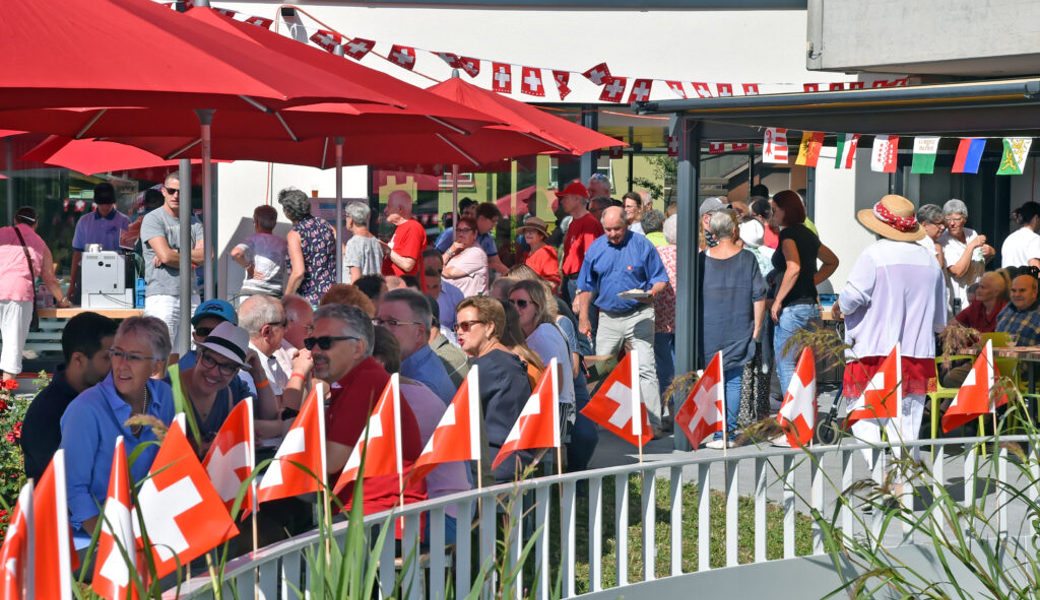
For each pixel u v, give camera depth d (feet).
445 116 64.95
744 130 93.86
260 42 71.20
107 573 28.58
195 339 61.57
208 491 30.81
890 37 128.47
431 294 91.97
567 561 49.08
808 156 88.89
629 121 143.84
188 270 76.54
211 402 54.60
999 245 149.18
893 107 84.38
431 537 42.91
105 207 124.36
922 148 83.82
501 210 142.31
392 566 40.81
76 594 26.68
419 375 61.41
